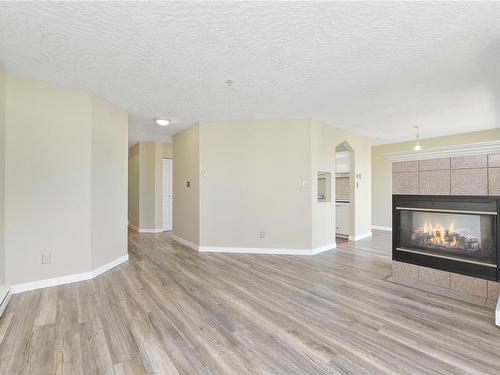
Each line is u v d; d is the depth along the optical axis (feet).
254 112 13.62
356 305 8.23
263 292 9.25
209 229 15.26
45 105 9.65
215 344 6.17
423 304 8.29
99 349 5.98
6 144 8.87
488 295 8.50
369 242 18.03
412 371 5.26
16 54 7.78
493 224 8.42
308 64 8.46
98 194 11.12
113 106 12.27
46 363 5.51
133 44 7.27
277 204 14.74
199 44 7.29
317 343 6.22
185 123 15.79
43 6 5.72
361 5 5.73
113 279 10.52
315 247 14.73
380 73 9.09
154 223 22.11
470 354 5.80
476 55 7.86
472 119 14.94
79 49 7.52
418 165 10.09
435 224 9.78
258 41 7.14
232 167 15.10
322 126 15.56
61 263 9.93
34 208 9.41
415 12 5.95
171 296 8.88
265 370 5.30
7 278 8.90
